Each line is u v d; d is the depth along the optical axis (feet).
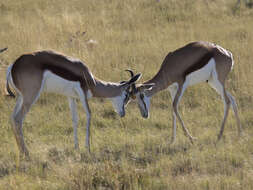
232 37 102.17
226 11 134.31
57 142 55.01
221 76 55.16
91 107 67.41
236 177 42.88
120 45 95.40
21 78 47.98
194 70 53.98
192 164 45.88
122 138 55.83
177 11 132.05
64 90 50.70
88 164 45.73
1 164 47.39
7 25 112.06
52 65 48.67
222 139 55.36
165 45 93.56
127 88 54.70
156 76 55.57
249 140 53.62
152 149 52.01
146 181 41.29
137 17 126.00
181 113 65.41
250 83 72.02
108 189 40.63
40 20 116.16
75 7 138.92
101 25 116.47
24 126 60.13
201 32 107.34
